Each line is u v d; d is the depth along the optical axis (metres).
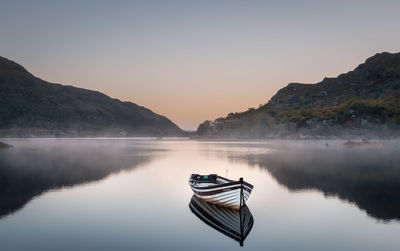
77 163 55.72
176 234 17.83
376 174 39.38
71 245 16.03
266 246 16.00
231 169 47.22
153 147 131.12
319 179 36.09
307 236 17.36
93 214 21.88
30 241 16.55
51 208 23.39
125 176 40.16
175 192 29.84
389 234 17.50
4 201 25.61
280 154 77.50
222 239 17.03
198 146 140.88
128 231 18.28
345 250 15.39
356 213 21.72
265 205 24.27
